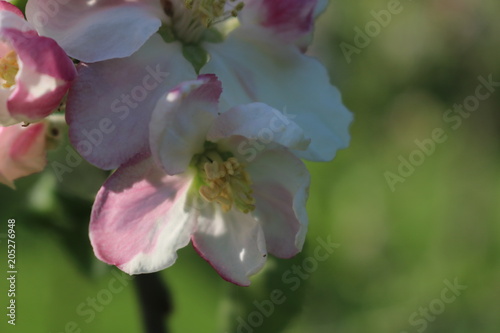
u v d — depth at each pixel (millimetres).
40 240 429
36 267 432
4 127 329
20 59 312
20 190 395
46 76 313
